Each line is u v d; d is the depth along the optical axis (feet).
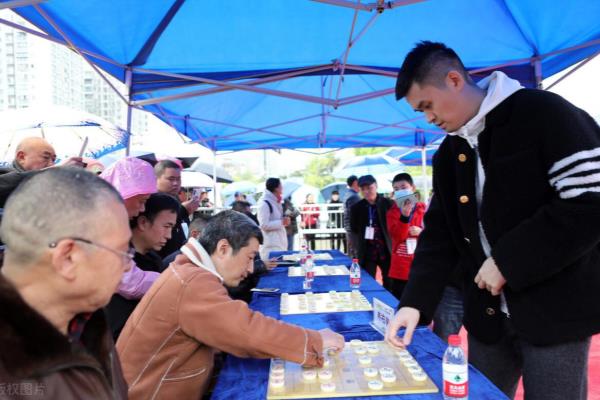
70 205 2.46
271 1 11.31
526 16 12.10
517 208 4.62
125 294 6.77
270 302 8.52
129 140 13.85
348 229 18.04
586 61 13.05
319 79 19.48
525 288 4.59
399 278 14.15
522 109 4.55
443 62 4.75
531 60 14.05
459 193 5.28
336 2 9.75
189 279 5.01
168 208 7.99
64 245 2.42
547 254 4.18
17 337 2.24
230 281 5.78
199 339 4.90
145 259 8.04
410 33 13.23
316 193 53.93
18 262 2.47
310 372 4.70
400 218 14.24
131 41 11.97
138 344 5.04
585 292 4.43
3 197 7.04
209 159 35.55
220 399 4.21
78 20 10.34
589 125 4.39
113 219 2.62
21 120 11.89
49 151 9.71
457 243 5.61
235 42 13.16
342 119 24.89
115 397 2.85
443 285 5.71
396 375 4.56
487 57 14.48
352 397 4.13
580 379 4.54
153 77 13.82
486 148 4.85
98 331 3.04
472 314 5.44
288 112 23.30
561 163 4.20
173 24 11.98
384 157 39.42
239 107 21.62
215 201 29.19
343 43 13.70
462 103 4.81
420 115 23.79
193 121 22.66
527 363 4.82
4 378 2.17
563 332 4.44
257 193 52.31
